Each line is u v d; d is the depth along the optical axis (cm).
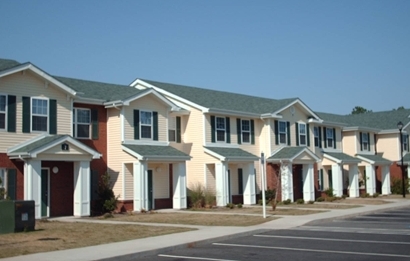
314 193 3872
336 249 1484
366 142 4928
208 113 3322
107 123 2906
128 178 2850
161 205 3075
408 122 5134
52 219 2422
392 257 1330
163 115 3106
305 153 3756
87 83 3075
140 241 1648
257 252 1460
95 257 1352
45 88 2531
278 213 2695
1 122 2352
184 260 1355
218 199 3186
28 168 2327
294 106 3956
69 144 2470
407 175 5028
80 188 2541
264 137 3712
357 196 4450
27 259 1324
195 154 3322
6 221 1867
